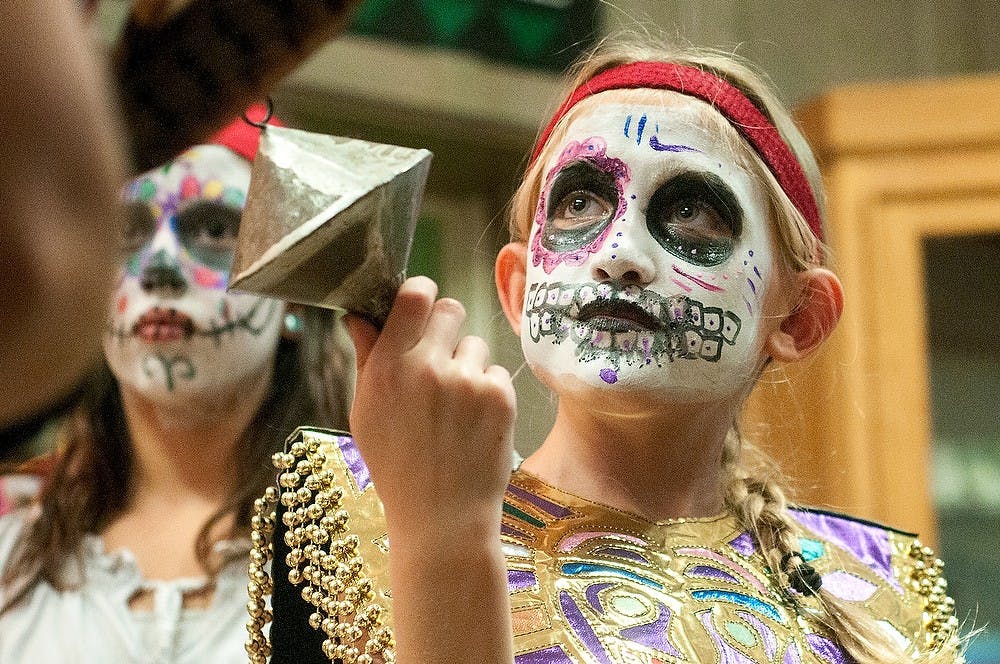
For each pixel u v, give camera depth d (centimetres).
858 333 584
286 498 259
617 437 280
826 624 279
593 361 265
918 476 568
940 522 570
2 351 82
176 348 412
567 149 284
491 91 687
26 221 81
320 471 263
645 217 274
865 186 603
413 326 196
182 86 109
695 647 255
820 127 615
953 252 600
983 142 601
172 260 416
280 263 170
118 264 92
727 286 274
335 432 274
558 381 270
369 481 263
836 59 732
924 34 750
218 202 424
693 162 279
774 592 280
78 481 414
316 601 249
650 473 282
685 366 268
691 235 276
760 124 294
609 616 254
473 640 203
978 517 573
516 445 550
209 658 377
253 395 427
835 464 560
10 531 417
